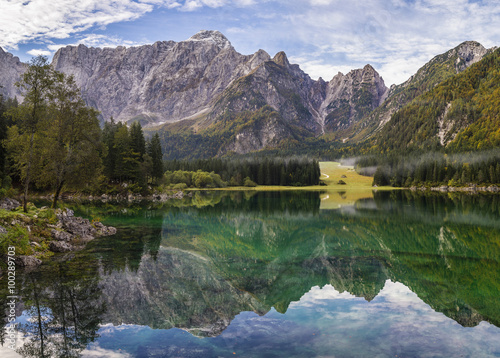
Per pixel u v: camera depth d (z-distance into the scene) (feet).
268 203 280.51
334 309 48.75
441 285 60.90
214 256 84.02
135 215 174.09
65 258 79.36
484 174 533.96
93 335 39.78
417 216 179.22
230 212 203.62
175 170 619.67
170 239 106.83
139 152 308.40
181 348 36.58
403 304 51.01
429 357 34.63
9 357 34.09
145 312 46.91
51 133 132.77
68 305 49.34
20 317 44.96
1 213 90.74
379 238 113.39
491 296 54.54
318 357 34.55
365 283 61.98
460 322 44.14
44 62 113.29
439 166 592.19
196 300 52.13
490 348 36.65
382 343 37.81
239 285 59.98
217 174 640.58
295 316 45.96
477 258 82.94
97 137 151.94
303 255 86.58
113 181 303.48
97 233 114.52
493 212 196.34
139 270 68.90
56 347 36.60
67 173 139.85
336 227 140.77
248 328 41.98
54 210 113.39
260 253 88.79
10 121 255.09
